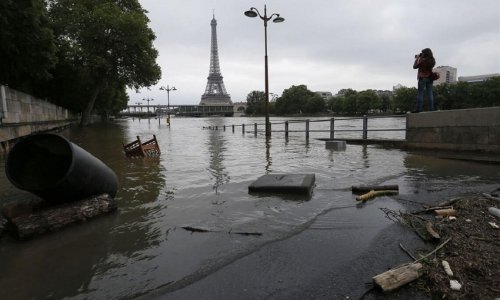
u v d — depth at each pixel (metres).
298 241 4.38
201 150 15.12
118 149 15.87
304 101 125.88
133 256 4.11
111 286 3.46
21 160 5.50
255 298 3.17
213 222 5.16
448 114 11.55
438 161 10.09
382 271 3.59
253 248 4.21
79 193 5.47
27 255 4.20
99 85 44.44
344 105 110.44
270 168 9.80
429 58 12.83
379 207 5.67
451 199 5.74
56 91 40.03
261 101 149.75
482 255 3.69
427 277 3.36
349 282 3.39
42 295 3.34
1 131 14.05
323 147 15.27
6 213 5.15
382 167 9.37
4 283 3.57
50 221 4.90
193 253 4.13
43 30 17.34
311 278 3.48
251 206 5.92
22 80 22.25
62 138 5.39
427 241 4.23
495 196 5.92
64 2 40.94
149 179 8.48
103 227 5.07
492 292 3.09
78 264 3.95
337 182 7.61
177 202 6.32
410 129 13.07
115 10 41.50
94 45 40.31
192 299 3.19
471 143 10.99
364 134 15.80
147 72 44.69
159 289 3.37
